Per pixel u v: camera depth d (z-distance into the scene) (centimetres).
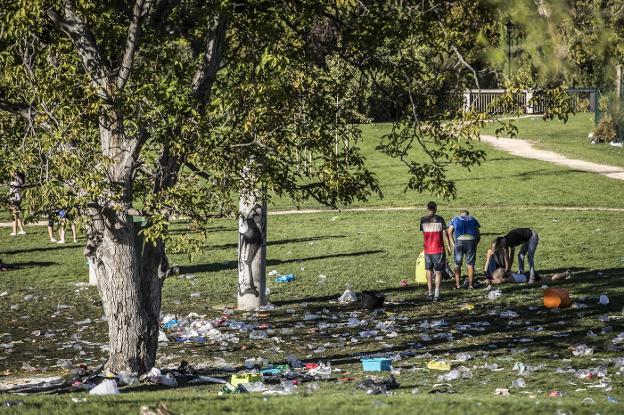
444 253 7062
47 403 3400
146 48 4741
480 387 4053
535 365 4562
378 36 4512
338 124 4631
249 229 7000
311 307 6994
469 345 5294
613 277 7594
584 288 7138
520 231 7656
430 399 3425
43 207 4241
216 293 7700
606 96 18500
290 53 4353
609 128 18425
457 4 4300
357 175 4697
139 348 4647
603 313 6131
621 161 16450
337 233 10956
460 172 15675
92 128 4572
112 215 4516
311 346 5478
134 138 4416
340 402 3328
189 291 7800
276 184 4362
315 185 4644
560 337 5381
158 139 4250
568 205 12650
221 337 5812
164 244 4766
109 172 4391
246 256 6994
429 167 4803
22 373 4956
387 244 10025
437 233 7056
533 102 4209
